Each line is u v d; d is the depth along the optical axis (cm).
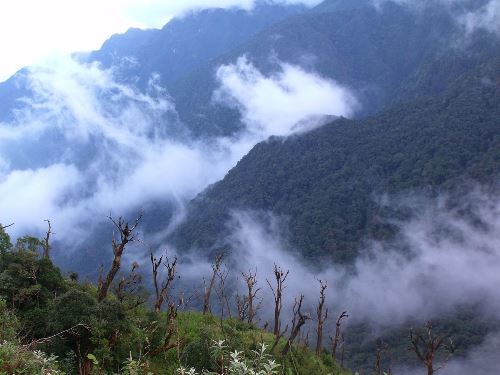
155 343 1360
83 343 1147
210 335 1387
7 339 942
